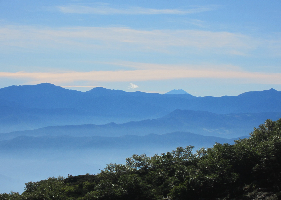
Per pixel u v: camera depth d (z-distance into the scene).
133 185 20.48
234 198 16.89
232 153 20.86
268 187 16.89
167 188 20.69
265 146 20.08
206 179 19.05
